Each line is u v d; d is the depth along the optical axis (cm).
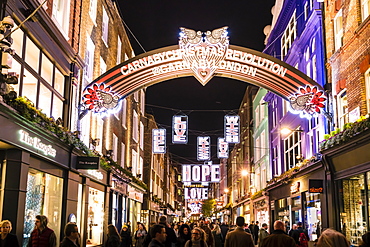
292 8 2608
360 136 1393
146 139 4225
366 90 1498
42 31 1290
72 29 1622
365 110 1498
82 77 1733
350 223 1664
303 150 2308
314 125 2159
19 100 1050
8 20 935
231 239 880
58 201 1448
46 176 1335
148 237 1073
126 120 2947
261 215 3547
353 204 1648
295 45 2383
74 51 1584
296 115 2459
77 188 1616
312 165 1944
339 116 1745
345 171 1641
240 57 1828
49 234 911
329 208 1783
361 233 1554
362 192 1551
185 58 1819
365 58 1468
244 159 4788
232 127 2830
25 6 1151
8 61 1050
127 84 1775
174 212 8281
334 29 1859
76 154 1557
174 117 2752
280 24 2916
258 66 1819
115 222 2441
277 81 1809
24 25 1162
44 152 1238
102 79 1745
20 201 1088
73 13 1633
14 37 1132
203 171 3972
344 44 1673
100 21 2133
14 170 1085
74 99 1614
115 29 2548
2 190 1072
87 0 1820
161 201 5331
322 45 1981
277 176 2788
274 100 3173
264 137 3547
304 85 1778
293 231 1589
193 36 1838
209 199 10025
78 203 1708
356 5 1571
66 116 1550
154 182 4634
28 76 1230
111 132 2378
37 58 1298
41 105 1334
